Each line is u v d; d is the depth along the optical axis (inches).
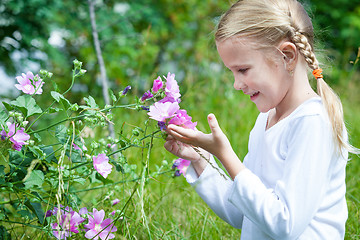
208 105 160.1
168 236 79.4
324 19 281.1
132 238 72.6
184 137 59.7
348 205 96.1
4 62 180.2
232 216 71.5
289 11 62.7
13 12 181.5
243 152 123.3
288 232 55.9
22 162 66.8
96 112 66.1
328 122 58.0
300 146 57.1
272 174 60.9
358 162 117.3
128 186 90.4
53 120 129.5
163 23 217.0
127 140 67.4
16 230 82.8
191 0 223.8
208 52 196.2
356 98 190.5
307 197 55.9
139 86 192.7
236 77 61.5
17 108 64.6
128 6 205.3
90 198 92.9
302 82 61.7
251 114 150.7
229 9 63.2
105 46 199.9
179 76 202.1
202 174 70.2
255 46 59.2
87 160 65.9
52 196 68.9
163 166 75.3
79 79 190.5
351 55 269.7
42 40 180.9
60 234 64.5
